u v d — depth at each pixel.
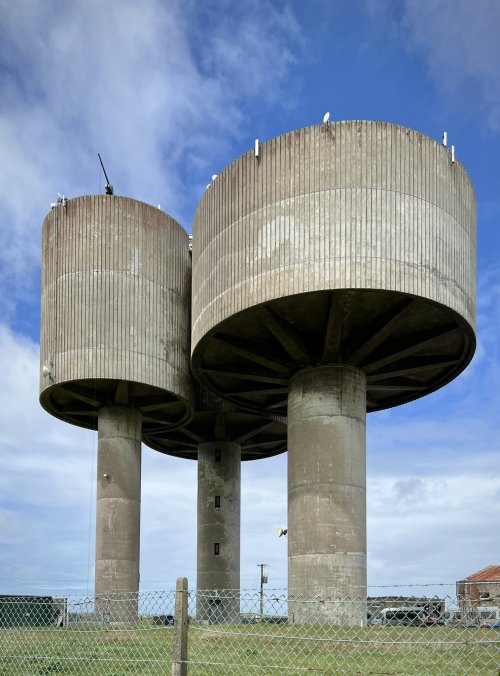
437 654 8.77
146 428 39.84
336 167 23.25
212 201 26.62
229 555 39.31
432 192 23.84
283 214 23.66
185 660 7.21
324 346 25.36
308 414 25.62
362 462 25.56
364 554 24.58
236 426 41.69
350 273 22.45
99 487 34.19
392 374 28.20
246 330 26.19
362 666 9.09
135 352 32.75
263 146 24.58
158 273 34.34
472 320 25.16
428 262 23.22
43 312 34.38
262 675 9.39
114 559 33.06
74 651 11.00
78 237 33.59
